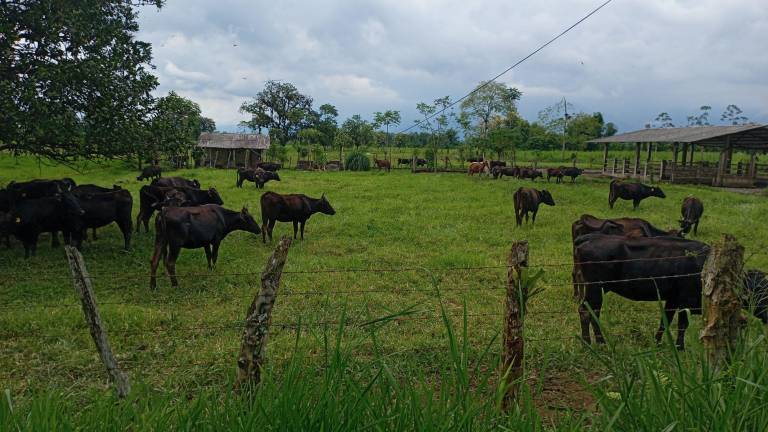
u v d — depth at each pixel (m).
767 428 2.74
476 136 57.47
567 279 10.05
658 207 20.97
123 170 36.59
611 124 87.69
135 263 11.52
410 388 2.86
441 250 12.76
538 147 70.44
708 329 3.58
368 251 12.72
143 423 2.78
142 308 7.94
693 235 15.22
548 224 16.78
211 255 12.09
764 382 3.06
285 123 97.56
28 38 12.16
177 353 6.25
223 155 45.75
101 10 13.27
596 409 3.46
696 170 32.62
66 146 12.77
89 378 5.62
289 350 6.04
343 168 43.56
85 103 12.82
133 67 13.25
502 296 9.00
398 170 43.47
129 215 12.98
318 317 7.63
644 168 35.97
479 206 20.39
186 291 9.26
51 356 6.17
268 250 13.12
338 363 2.93
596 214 18.97
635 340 6.86
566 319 7.81
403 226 15.95
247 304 8.38
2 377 5.62
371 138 66.12
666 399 2.95
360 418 2.77
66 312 7.56
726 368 3.46
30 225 11.59
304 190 26.02
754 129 29.88
